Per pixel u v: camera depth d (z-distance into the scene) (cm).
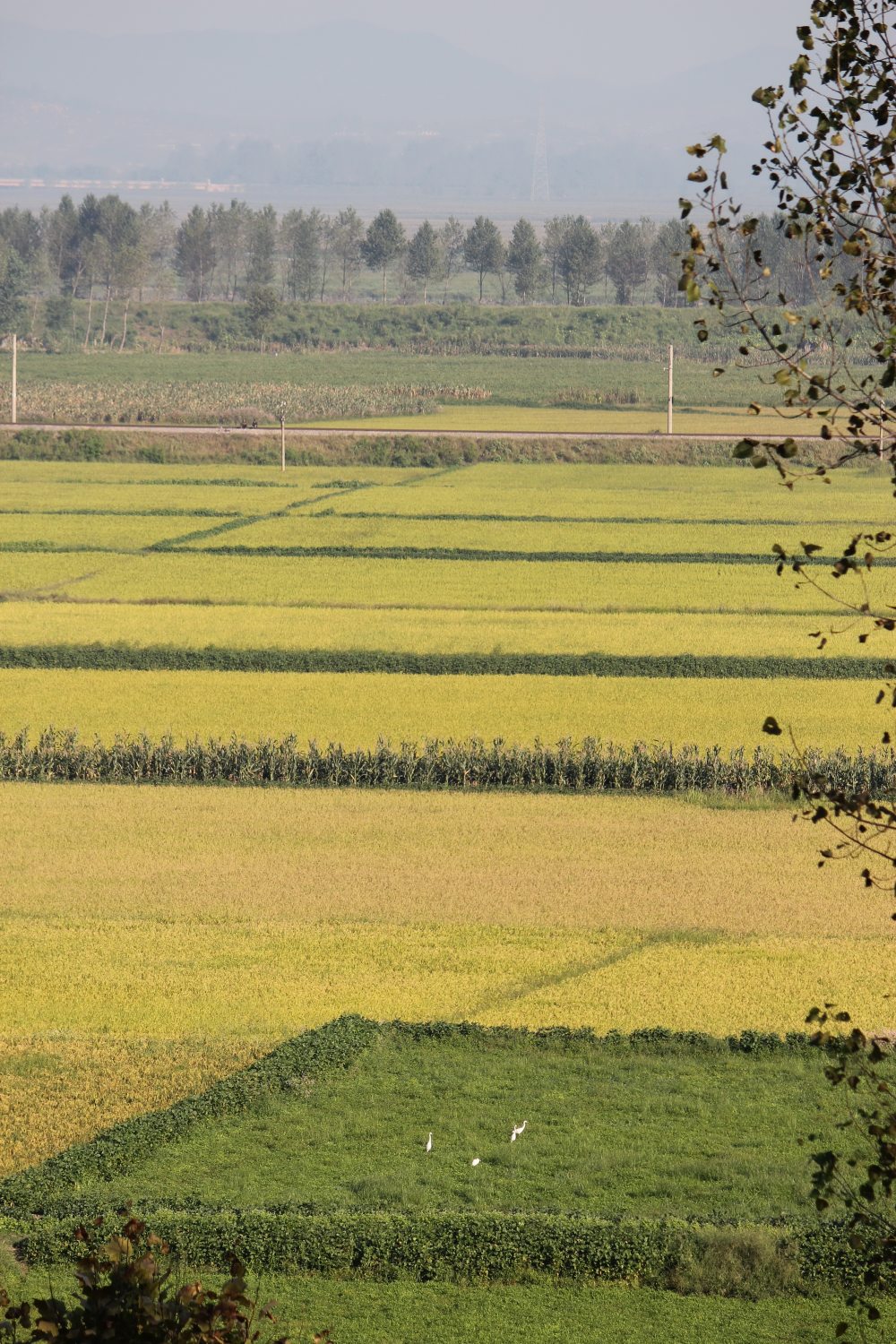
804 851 18875
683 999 14375
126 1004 14238
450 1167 10981
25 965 15150
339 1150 11294
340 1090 12431
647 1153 11219
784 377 4828
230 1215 9781
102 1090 12231
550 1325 8906
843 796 5200
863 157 4978
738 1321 8981
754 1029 13662
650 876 17912
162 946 15725
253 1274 9462
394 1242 9575
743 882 17762
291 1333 8738
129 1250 4988
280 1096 12200
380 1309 9075
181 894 17238
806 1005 14212
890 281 4912
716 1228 9738
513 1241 9575
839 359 4891
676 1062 13062
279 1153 11219
